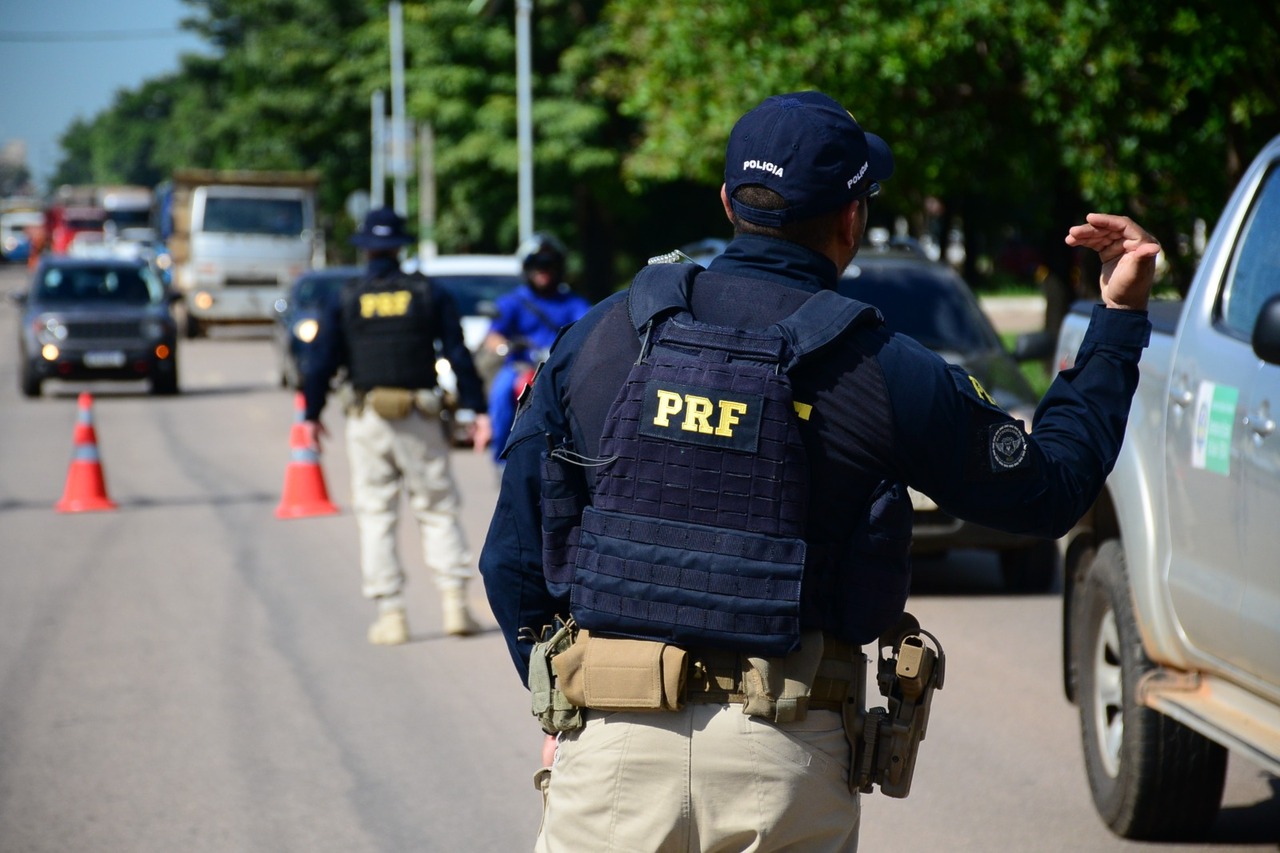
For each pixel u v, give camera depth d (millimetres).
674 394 6375
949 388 6375
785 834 6402
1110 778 13172
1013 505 6332
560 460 6594
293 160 138375
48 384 63875
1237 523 10953
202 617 21906
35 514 31594
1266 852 12656
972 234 80062
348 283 20047
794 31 39156
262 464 39594
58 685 18234
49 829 13438
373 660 19375
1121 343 6637
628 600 6344
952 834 13297
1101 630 13453
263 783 14695
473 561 25922
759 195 6582
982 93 38469
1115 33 33844
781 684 6277
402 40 105062
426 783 14680
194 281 87000
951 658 19625
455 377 20047
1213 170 36281
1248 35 32250
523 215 80875
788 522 6270
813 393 6348
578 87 96812
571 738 6637
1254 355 11086
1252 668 10953
